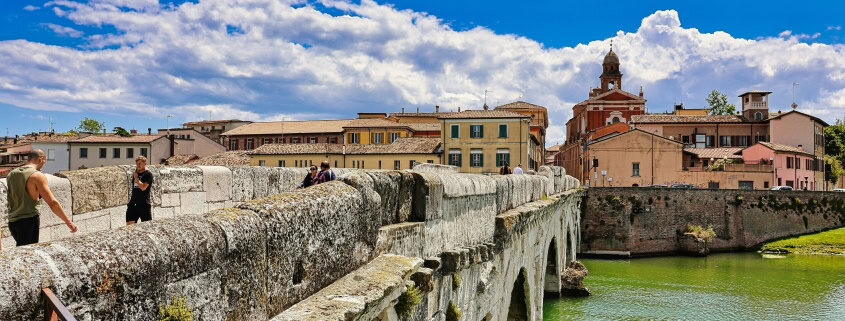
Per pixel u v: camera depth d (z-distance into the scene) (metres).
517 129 68.75
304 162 70.62
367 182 8.26
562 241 41.00
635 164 76.56
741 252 64.81
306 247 6.36
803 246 63.91
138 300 4.29
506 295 17.25
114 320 4.11
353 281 7.02
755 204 66.12
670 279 48.31
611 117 97.69
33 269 3.71
